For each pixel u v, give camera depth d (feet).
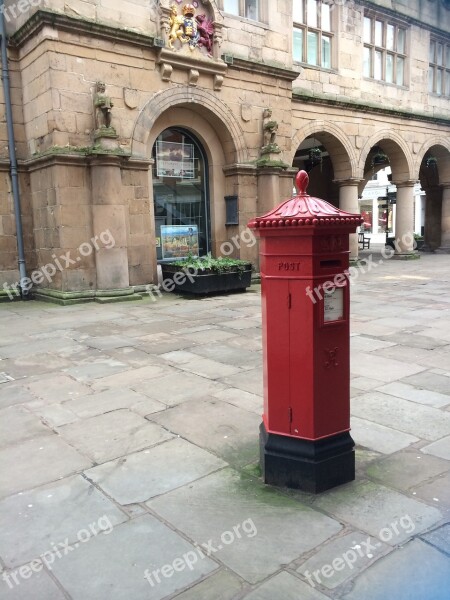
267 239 9.87
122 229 34.96
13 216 36.35
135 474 10.62
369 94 59.47
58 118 32.45
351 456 10.07
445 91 72.02
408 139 64.69
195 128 41.75
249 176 43.52
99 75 34.01
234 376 17.21
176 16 37.14
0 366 19.13
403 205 66.59
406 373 17.26
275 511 9.12
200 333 24.38
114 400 15.15
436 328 24.50
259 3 43.60
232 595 7.10
